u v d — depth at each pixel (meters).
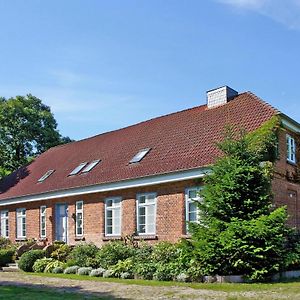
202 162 19.47
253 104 22.06
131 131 28.97
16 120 44.97
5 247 28.62
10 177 36.97
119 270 18.09
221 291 13.45
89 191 24.77
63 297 12.80
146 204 22.00
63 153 34.12
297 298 11.92
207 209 16.58
